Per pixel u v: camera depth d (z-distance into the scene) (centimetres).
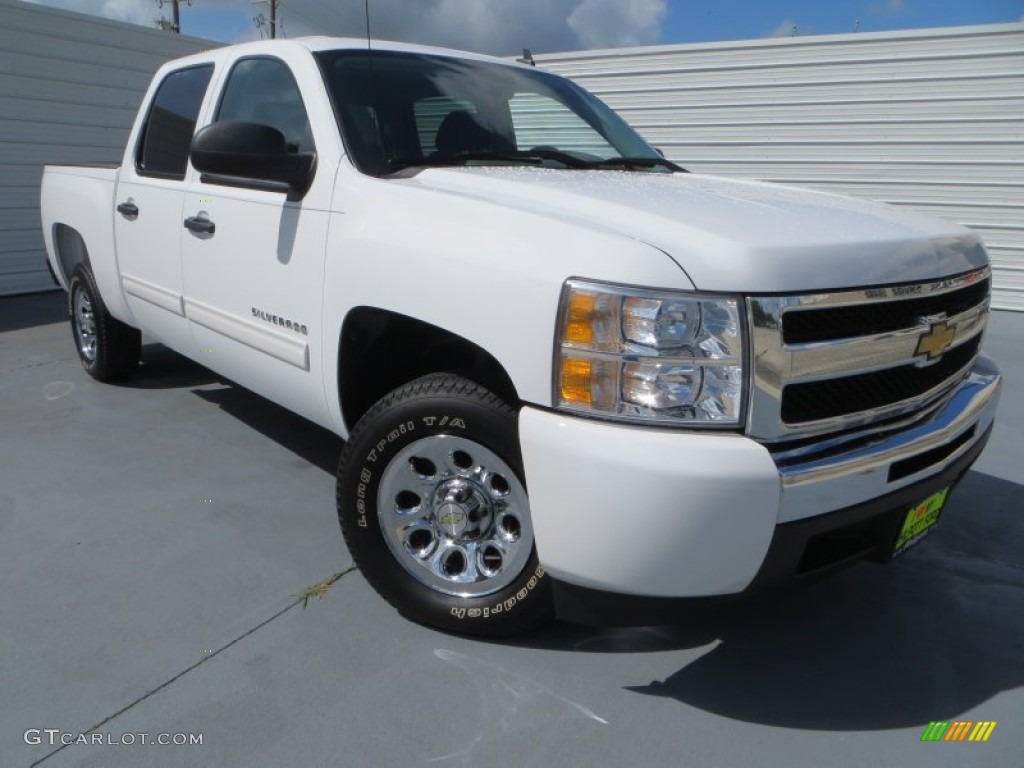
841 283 198
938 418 231
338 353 266
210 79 363
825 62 910
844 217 236
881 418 213
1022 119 824
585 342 192
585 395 193
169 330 387
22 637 245
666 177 297
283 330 293
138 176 398
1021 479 399
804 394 197
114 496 341
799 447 197
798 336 194
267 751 202
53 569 283
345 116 285
